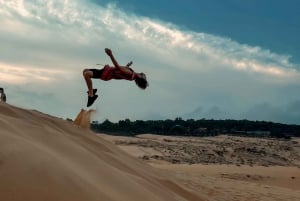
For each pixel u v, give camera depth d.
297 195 18.94
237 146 108.69
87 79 7.77
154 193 5.80
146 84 7.86
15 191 3.48
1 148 3.97
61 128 7.34
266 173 46.62
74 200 3.68
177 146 94.25
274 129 161.38
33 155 4.04
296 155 107.31
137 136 118.06
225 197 15.56
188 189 7.63
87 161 5.26
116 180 5.00
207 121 160.50
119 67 7.65
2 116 5.60
